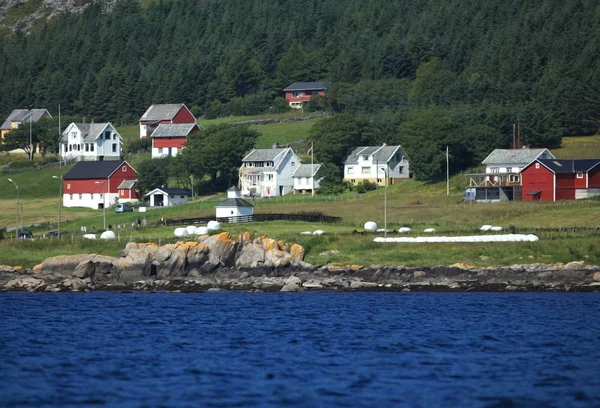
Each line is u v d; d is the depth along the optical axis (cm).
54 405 19538
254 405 19500
